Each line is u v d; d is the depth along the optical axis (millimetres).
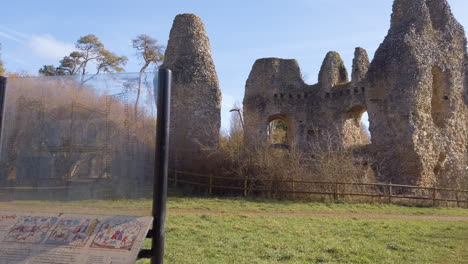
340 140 24375
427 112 21562
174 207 13148
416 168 20344
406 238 8953
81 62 38375
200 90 21594
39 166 4094
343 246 7895
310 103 27422
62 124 4152
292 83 27812
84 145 4074
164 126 3836
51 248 3549
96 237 3590
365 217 12750
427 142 20984
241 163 17688
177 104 21188
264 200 15703
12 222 3801
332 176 17078
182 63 21844
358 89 25281
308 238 8570
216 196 16469
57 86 4211
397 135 21109
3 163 4105
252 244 7738
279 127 41281
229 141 21453
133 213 3861
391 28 23750
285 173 16859
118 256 3416
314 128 26531
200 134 21016
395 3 24172
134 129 3979
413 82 21203
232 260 6562
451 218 13648
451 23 24375
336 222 11117
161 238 3729
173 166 19688
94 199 3963
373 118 22438
